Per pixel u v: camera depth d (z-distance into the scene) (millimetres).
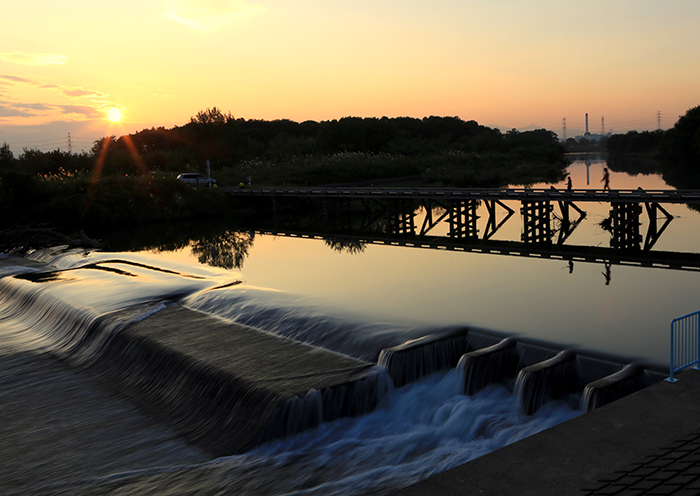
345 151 83625
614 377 10359
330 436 11242
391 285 20672
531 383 10781
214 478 9891
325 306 17578
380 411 12234
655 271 21469
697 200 27500
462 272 22828
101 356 15875
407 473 9625
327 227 42906
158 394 13367
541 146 110688
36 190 45219
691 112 101750
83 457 10859
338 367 12758
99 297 20031
